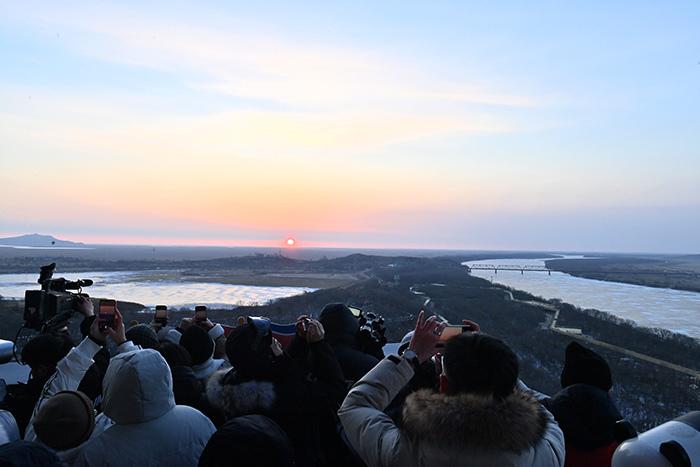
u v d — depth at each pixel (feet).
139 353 10.87
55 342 14.12
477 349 8.08
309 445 11.07
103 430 11.39
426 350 10.02
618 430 9.70
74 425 10.09
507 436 7.36
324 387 11.35
